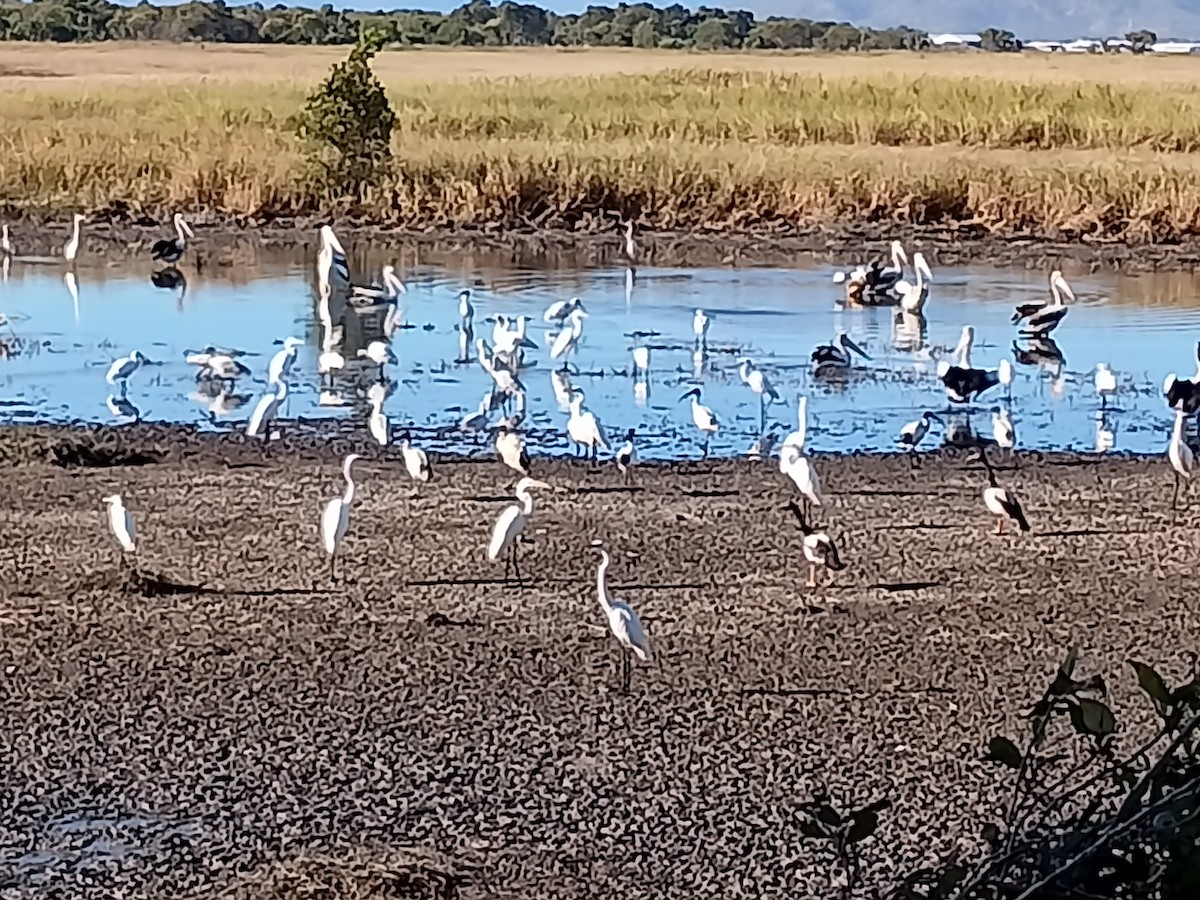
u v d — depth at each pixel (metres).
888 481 18.89
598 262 36.44
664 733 11.88
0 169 41.50
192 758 11.35
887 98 61.78
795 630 14.00
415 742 11.66
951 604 14.73
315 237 38.94
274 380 22.06
